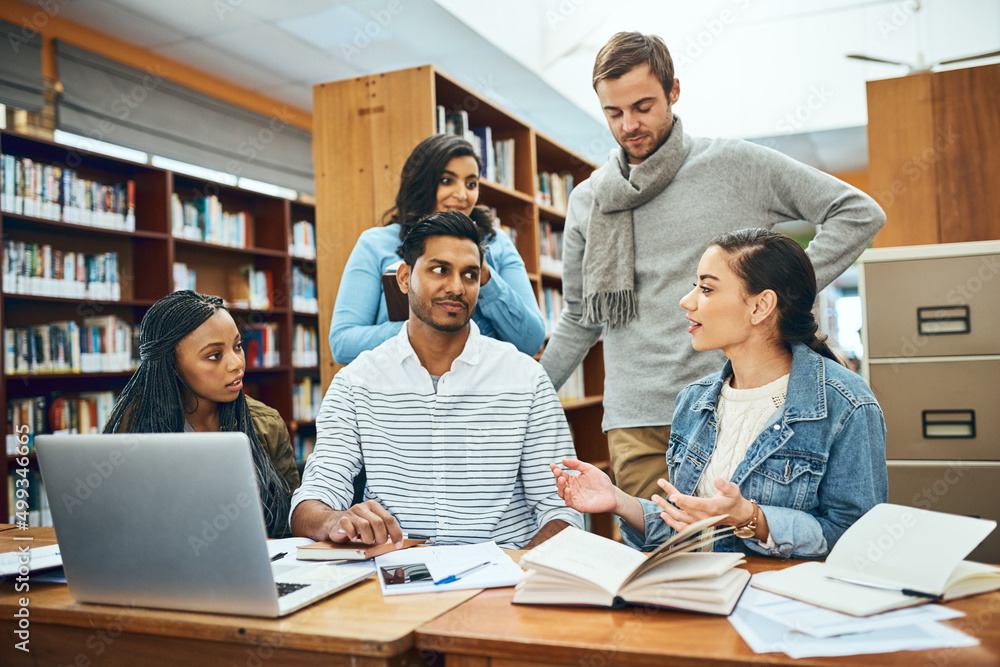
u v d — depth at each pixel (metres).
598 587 0.96
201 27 4.14
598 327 2.13
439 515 1.52
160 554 1.02
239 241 4.59
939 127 2.41
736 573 1.03
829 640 0.83
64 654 1.08
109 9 3.89
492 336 2.07
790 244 1.27
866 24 6.06
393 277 1.89
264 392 4.80
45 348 3.39
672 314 1.85
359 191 2.83
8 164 3.22
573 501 1.23
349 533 1.27
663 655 0.81
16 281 3.28
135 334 3.80
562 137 6.62
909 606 0.93
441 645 0.89
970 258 2.15
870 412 1.21
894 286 2.23
